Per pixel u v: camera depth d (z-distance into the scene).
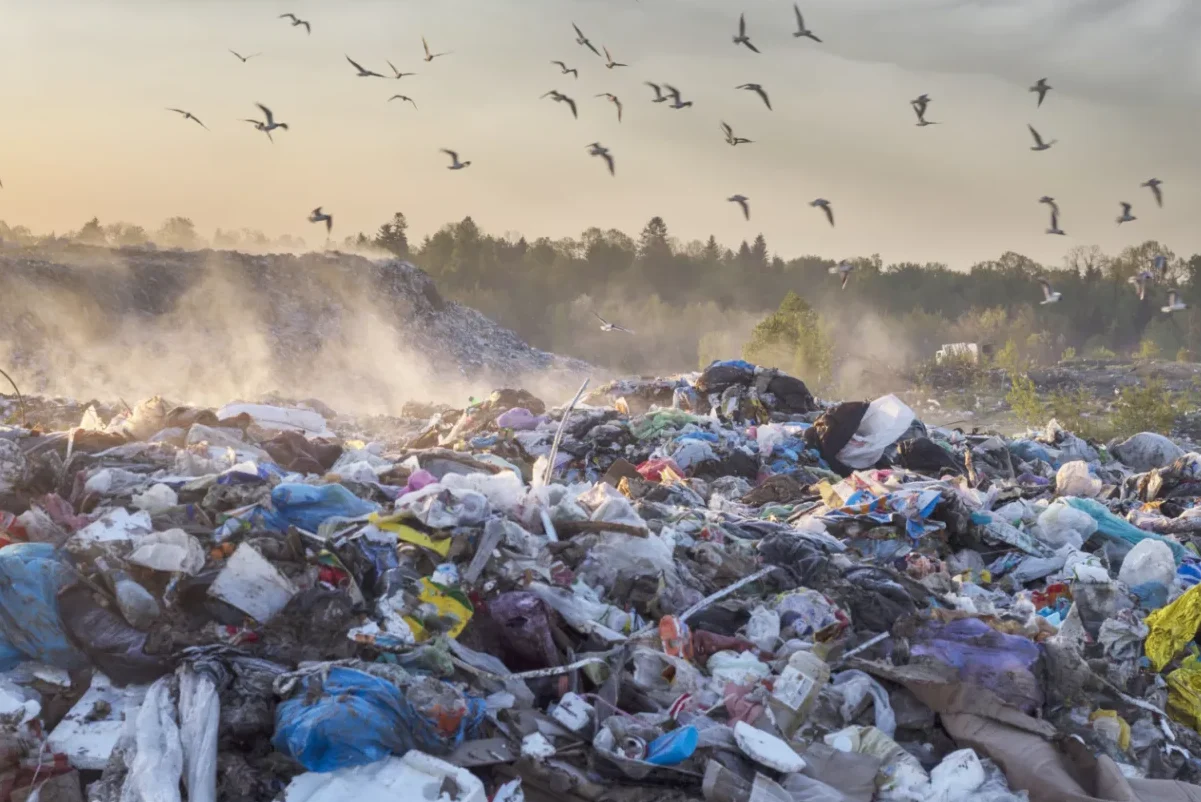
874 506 10.41
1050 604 9.23
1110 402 49.84
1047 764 6.28
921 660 7.39
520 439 14.21
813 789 5.99
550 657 6.89
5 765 5.46
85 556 6.66
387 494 8.78
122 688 6.15
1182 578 9.73
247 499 7.78
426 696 6.02
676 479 12.45
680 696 6.75
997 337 119.50
